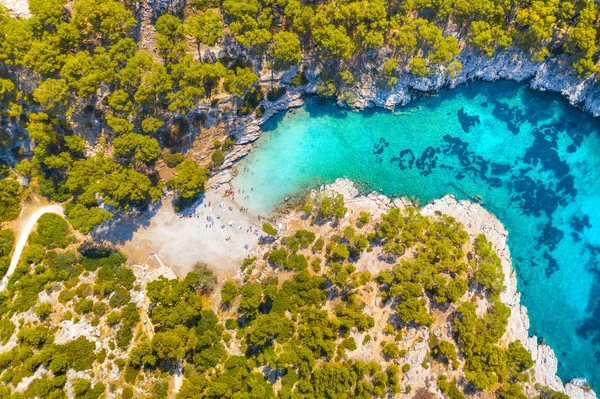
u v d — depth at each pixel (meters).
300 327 72.62
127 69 65.25
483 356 69.25
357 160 80.00
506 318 71.88
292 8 68.75
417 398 70.31
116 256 74.50
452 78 78.50
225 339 72.38
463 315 72.19
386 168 79.81
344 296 74.19
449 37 71.94
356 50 75.31
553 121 78.44
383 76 76.75
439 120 79.62
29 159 72.75
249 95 76.06
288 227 78.75
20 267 69.44
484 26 70.69
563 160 78.44
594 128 78.25
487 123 79.19
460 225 76.06
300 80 77.25
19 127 70.31
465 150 79.56
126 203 73.44
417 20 70.88
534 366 74.56
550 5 68.81
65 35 63.69
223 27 71.75
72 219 69.94
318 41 70.44
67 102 66.38
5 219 71.50
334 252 73.31
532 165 78.75
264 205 79.50
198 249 78.12
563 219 78.38
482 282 72.31
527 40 73.25
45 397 60.44
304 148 80.25
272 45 71.00
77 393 62.03
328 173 80.19
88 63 64.69
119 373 65.88
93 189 68.12
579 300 77.94
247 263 77.00
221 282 77.31
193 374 68.69
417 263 72.50
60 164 69.19
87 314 68.06
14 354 62.56
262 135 79.81
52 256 71.06
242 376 68.88
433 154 79.81
